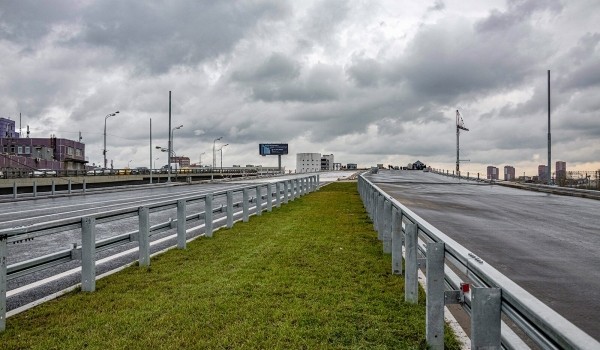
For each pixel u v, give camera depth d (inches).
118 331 200.2
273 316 218.4
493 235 483.2
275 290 262.4
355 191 1328.7
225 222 596.1
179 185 2142.0
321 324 209.6
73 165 3705.7
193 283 278.1
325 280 284.7
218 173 3597.4
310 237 450.0
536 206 858.8
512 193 1294.3
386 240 366.9
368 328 203.6
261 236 457.4
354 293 256.2
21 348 183.5
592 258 365.1
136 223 601.9
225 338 191.9
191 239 444.5
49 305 236.4
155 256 359.3
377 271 308.2
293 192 946.1
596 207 847.1
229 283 277.0
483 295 113.8
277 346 184.5
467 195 1157.1
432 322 170.7
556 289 273.9
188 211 758.5
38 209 837.2
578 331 76.5
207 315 219.9
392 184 1727.4
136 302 240.1
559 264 342.3
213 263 332.8
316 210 726.5
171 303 238.1
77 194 1346.0
